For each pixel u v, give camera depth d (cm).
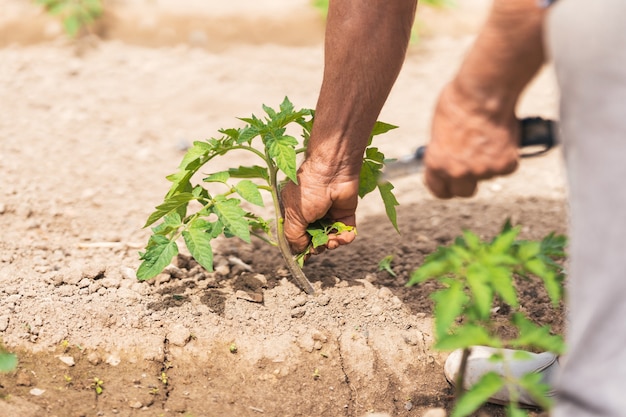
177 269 439
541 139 310
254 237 488
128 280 434
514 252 310
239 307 421
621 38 238
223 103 652
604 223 247
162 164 568
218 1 771
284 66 715
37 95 636
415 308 436
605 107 243
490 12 285
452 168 309
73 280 428
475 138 302
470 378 382
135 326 406
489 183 563
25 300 413
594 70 242
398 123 641
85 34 721
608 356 251
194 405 377
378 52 355
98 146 579
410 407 390
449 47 759
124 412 367
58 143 577
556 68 254
